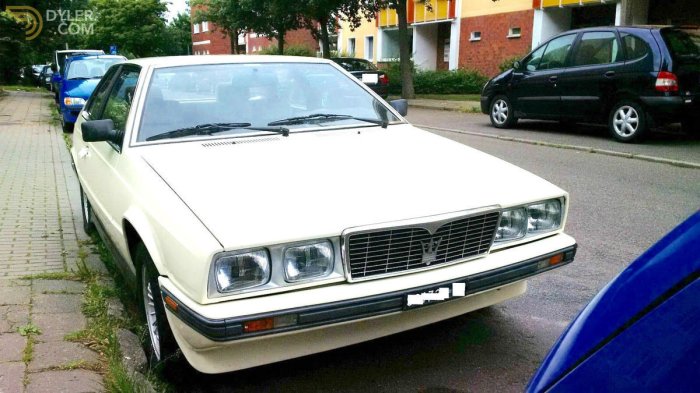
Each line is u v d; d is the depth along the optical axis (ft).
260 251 8.52
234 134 12.64
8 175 27.68
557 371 4.05
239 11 100.94
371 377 10.78
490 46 87.15
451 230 9.72
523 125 44.52
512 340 12.10
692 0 60.85
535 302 13.91
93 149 15.16
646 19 65.92
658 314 3.64
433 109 62.54
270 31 103.04
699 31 34.94
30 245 17.28
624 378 3.69
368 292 8.95
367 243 9.08
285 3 86.74
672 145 33.99
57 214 20.88
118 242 12.47
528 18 79.77
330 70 15.16
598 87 35.76
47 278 14.32
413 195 9.98
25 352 10.43
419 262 9.50
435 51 104.73
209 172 10.55
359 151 12.00
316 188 9.95
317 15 88.12
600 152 32.30
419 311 10.00
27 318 11.89
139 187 10.82
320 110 14.05
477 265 9.96
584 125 43.70
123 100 13.97
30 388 9.27
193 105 13.02
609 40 35.58
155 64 13.50
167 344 10.14
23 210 21.31
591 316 4.03
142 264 11.09
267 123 13.16
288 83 14.19
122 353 11.03
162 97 12.87
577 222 20.07
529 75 40.37
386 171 10.92
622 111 34.81
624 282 3.94
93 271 14.98
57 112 63.16
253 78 13.93
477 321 12.95
